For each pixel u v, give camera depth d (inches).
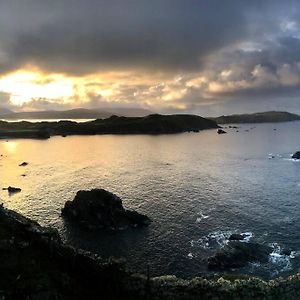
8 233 1460.4
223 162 6624.0
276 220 3218.5
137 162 6604.3
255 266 2381.9
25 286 1198.9
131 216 3211.1
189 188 4448.8
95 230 3093.0
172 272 2340.1
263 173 5472.4
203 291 1315.2
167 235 2935.5
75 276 1323.8
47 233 1469.0
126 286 1315.2
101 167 6063.0
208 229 3031.5
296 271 2297.0
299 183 4726.9
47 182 4879.4
